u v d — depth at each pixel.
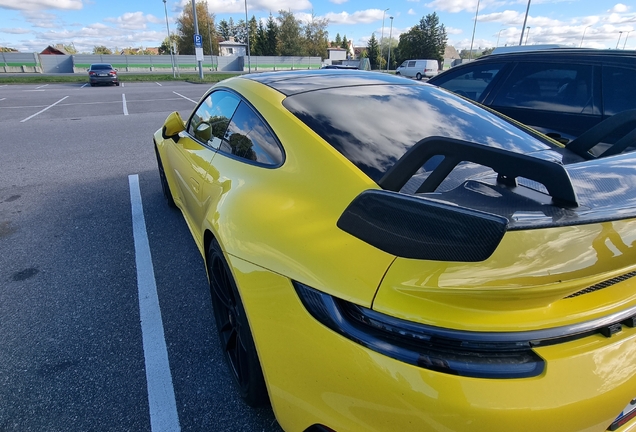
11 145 6.93
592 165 1.45
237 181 1.82
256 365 1.46
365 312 1.05
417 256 0.93
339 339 1.08
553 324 0.97
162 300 2.54
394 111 1.93
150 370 1.97
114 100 14.95
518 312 0.97
